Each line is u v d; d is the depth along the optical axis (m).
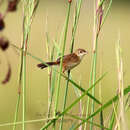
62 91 12.57
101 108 4.70
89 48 24.44
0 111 15.09
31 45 21.31
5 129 12.66
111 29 34.78
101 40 27.55
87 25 33.56
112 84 15.01
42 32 24.39
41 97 15.34
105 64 19.81
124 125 4.84
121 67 5.02
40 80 18.16
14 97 16.06
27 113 8.09
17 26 22.97
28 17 5.75
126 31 33.06
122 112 4.88
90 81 6.09
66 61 8.62
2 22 2.24
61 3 49.97
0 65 3.20
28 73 18.95
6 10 2.25
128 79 17.56
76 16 6.49
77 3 6.42
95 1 6.25
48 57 7.26
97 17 6.17
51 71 6.87
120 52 5.16
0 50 2.31
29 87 17.12
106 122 6.11
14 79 17.48
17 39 20.14
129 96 5.95
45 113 6.54
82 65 18.34
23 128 5.85
